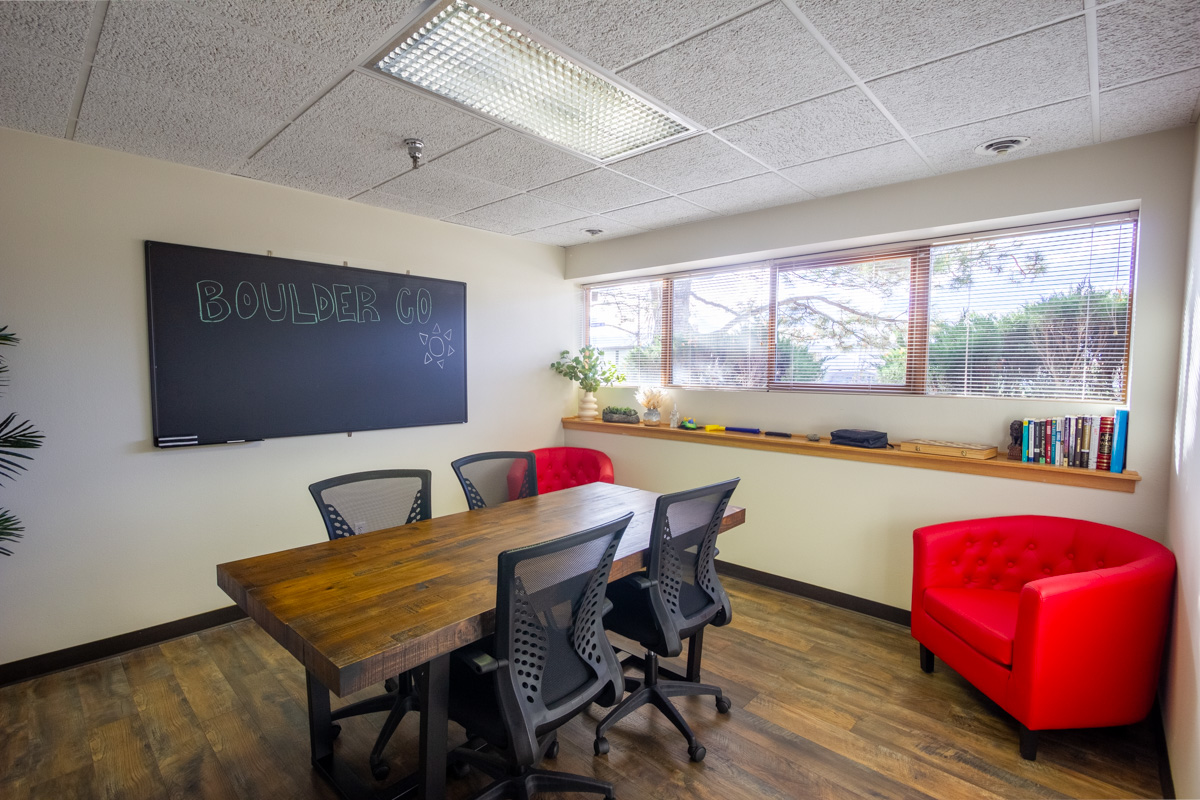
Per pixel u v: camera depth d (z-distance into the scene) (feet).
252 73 6.14
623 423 14.06
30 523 7.88
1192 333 6.30
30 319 7.77
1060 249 8.82
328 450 10.90
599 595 5.66
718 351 13.17
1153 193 7.50
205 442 9.29
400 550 6.42
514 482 9.44
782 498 11.26
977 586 8.20
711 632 9.46
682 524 6.59
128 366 8.60
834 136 7.72
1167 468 7.43
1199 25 5.02
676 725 6.55
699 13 5.02
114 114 7.13
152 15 5.05
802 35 5.34
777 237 11.19
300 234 10.33
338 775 6.01
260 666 8.34
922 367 10.14
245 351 9.70
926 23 5.12
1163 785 5.90
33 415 7.84
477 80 6.54
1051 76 6.02
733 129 7.53
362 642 4.25
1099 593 6.17
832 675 8.14
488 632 4.83
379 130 7.65
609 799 5.61
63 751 6.47
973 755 6.43
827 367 11.37
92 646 8.41
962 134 7.59
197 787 5.94
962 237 9.69
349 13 5.09
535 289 14.67
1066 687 6.21
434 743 4.92
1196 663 4.94
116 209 8.41
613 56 5.75
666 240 13.03
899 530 9.79
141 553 8.83
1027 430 8.54
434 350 12.43
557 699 5.09
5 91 6.46
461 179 9.64
